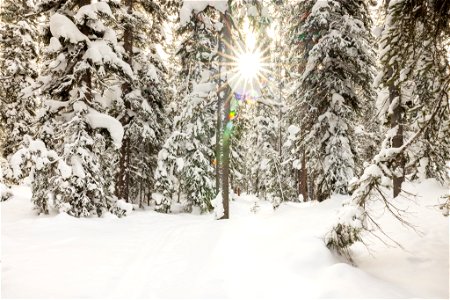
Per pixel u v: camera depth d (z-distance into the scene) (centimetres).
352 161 1511
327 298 512
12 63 2220
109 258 750
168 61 2680
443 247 745
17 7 2173
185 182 2066
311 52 1500
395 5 623
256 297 539
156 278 627
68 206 1235
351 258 735
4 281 589
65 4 1352
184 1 1474
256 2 1453
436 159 951
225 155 1447
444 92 592
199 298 539
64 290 560
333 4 1506
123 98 1959
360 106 1634
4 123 2305
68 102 1357
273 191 2603
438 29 615
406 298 520
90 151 1340
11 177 2127
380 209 1119
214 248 829
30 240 891
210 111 2150
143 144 2216
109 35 1388
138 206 2055
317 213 1158
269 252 738
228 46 1470
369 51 1551
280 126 2800
